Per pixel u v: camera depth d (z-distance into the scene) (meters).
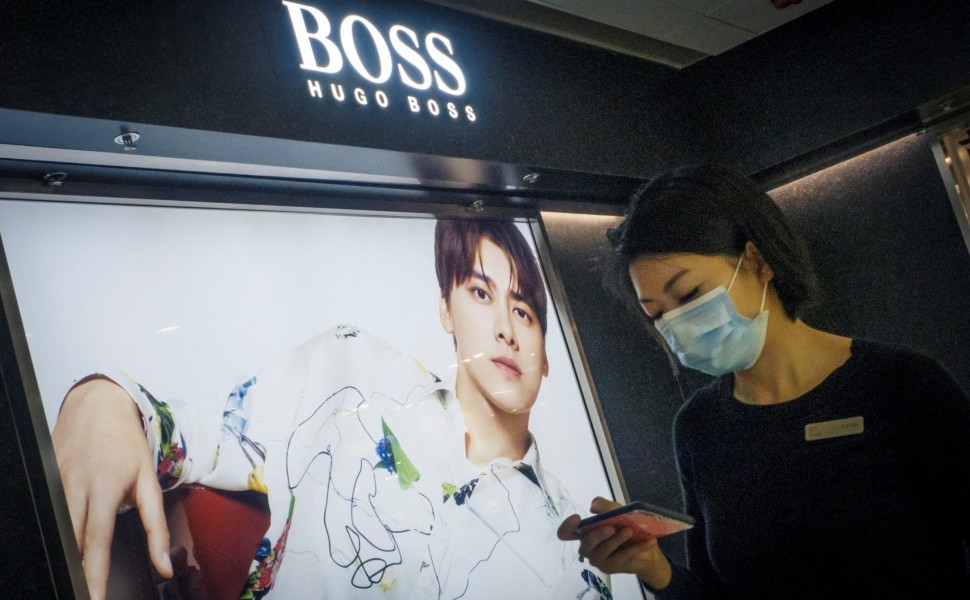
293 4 2.84
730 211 1.81
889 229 4.42
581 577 3.24
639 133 4.25
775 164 4.53
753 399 1.87
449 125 3.24
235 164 2.72
